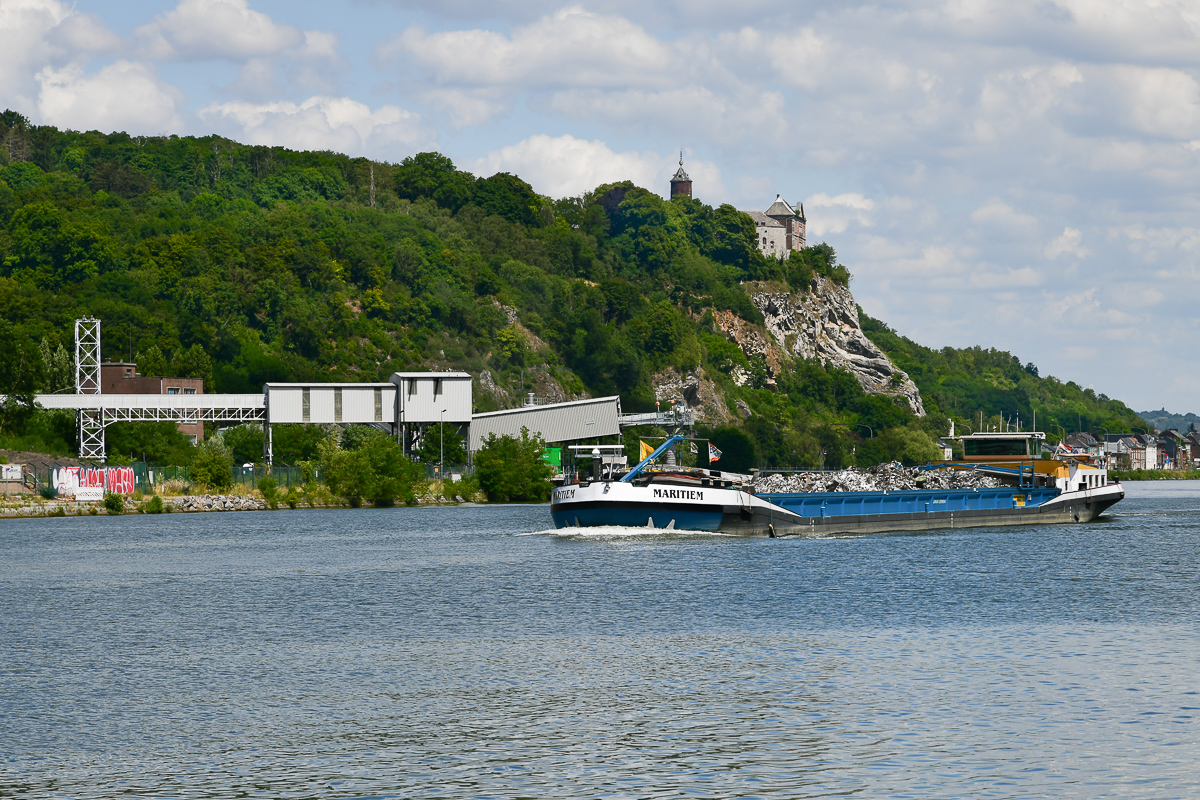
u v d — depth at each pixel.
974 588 80.31
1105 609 70.88
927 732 43.41
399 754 41.06
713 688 50.03
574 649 58.56
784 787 37.75
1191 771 39.00
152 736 43.28
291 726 44.53
